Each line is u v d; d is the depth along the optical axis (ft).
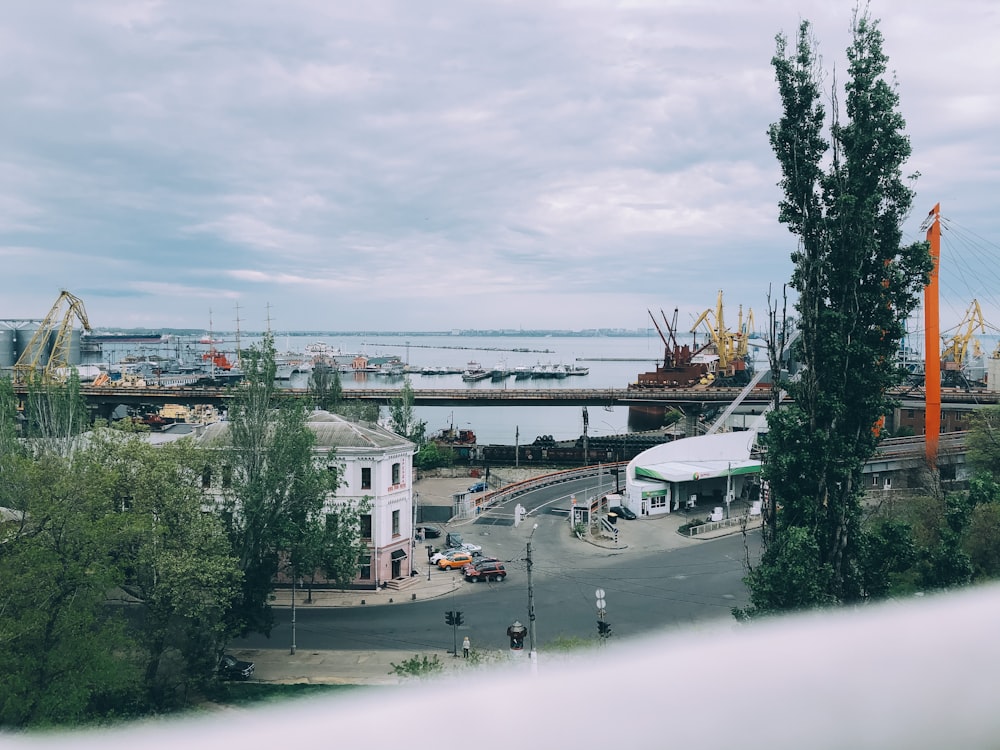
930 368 323.37
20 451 202.39
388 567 221.05
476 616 195.72
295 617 190.90
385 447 219.41
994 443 277.44
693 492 334.65
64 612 114.11
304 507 176.96
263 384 181.47
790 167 125.70
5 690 102.47
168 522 141.59
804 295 124.36
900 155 120.78
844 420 123.65
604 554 257.55
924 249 119.65
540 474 453.99
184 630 136.05
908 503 229.45
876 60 121.08
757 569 123.03
